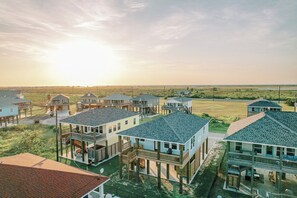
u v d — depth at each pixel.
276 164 18.38
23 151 31.22
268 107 47.03
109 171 24.61
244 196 18.91
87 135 26.95
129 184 21.44
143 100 65.25
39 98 122.38
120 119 30.47
